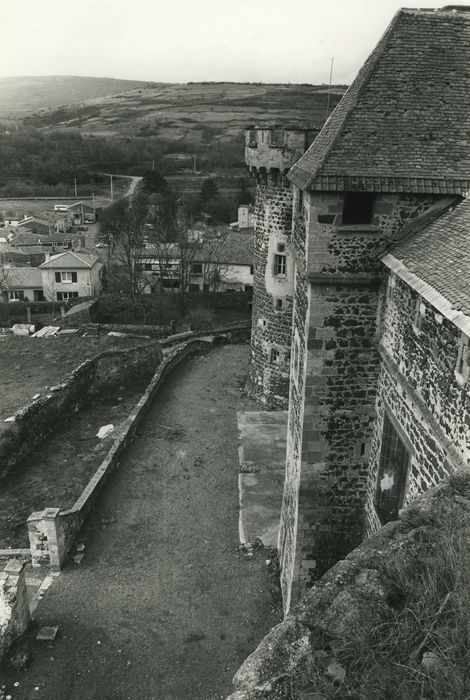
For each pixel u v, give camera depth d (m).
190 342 37.72
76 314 46.62
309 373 12.21
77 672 13.55
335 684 4.26
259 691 4.20
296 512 13.37
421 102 11.11
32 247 70.38
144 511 20.20
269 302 27.47
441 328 8.66
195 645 14.36
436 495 6.27
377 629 4.62
